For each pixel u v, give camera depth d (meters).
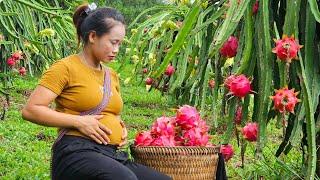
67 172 2.54
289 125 3.10
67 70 2.59
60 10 4.88
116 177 2.46
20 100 9.48
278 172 3.61
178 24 4.50
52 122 2.53
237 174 4.66
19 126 7.00
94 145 2.58
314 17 2.87
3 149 5.71
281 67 2.71
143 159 2.66
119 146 2.71
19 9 5.20
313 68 2.87
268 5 3.01
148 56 5.34
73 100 2.60
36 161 5.26
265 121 2.79
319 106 3.06
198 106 3.72
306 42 2.86
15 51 6.36
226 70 3.93
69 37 6.05
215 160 2.68
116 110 2.70
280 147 3.21
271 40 3.05
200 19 3.29
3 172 4.79
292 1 2.79
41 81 2.57
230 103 2.98
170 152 2.58
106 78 2.69
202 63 3.36
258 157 2.81
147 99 10.85
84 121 2.55
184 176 2.60
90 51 2.65
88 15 2.63
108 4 23.19
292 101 2.49
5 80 6.84
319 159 3.26
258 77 2.92
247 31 2.84
